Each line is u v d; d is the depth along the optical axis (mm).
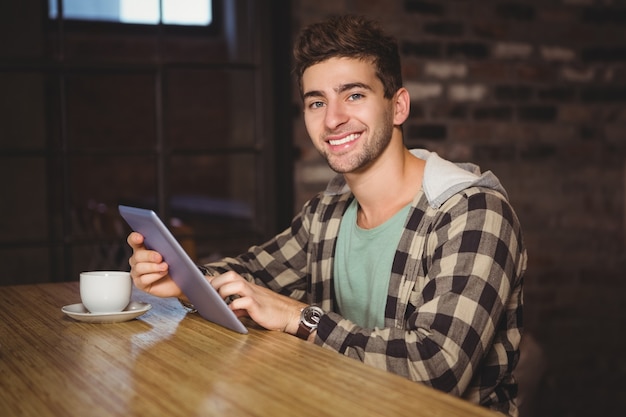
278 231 3221
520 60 3553
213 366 1050
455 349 1194
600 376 3756
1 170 4059
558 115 3639
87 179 6789
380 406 877
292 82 3195
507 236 1325
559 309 3705
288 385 958
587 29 3660
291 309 1328
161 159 3082
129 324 1345
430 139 3418
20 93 4129
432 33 3391
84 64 3006
